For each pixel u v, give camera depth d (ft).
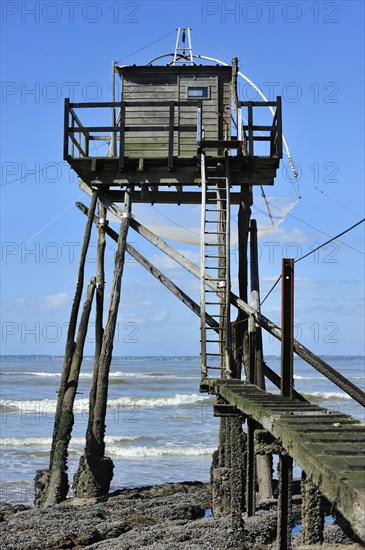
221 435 53.26
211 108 62.90
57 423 57.72
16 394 187.52
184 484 63.98
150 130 58.49
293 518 47.52
